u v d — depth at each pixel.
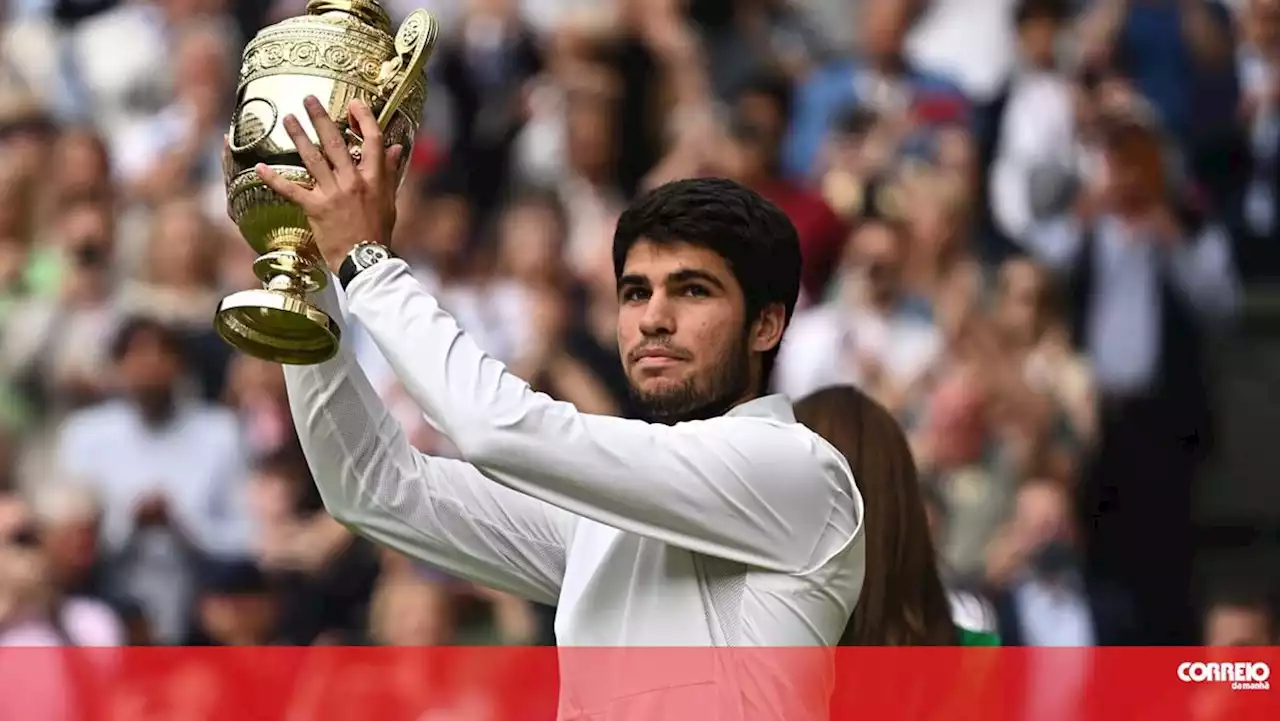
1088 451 13.34
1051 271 14.29
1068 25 15.41
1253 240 15.26
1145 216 14.61
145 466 12.95
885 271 13.61
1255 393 14.92
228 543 12.79
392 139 4.76
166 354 13.27
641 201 4.77
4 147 14.57
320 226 4.58
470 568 5.01
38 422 13.62
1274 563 14.40
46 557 12.47
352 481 4.93
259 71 4.74
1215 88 15.51
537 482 4.40
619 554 4.74
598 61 15.01
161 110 15.23
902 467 6.12
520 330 13.37
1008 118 14.85
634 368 4.73
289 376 4.97
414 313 4.48
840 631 4.77
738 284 4.72
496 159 14.77
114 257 14.26
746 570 4.61
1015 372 13.34
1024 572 12.55
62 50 15.45
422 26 4.76
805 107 14.89
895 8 15.12
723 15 15.29
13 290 14.05
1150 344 14.26
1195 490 14.53
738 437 4.55
